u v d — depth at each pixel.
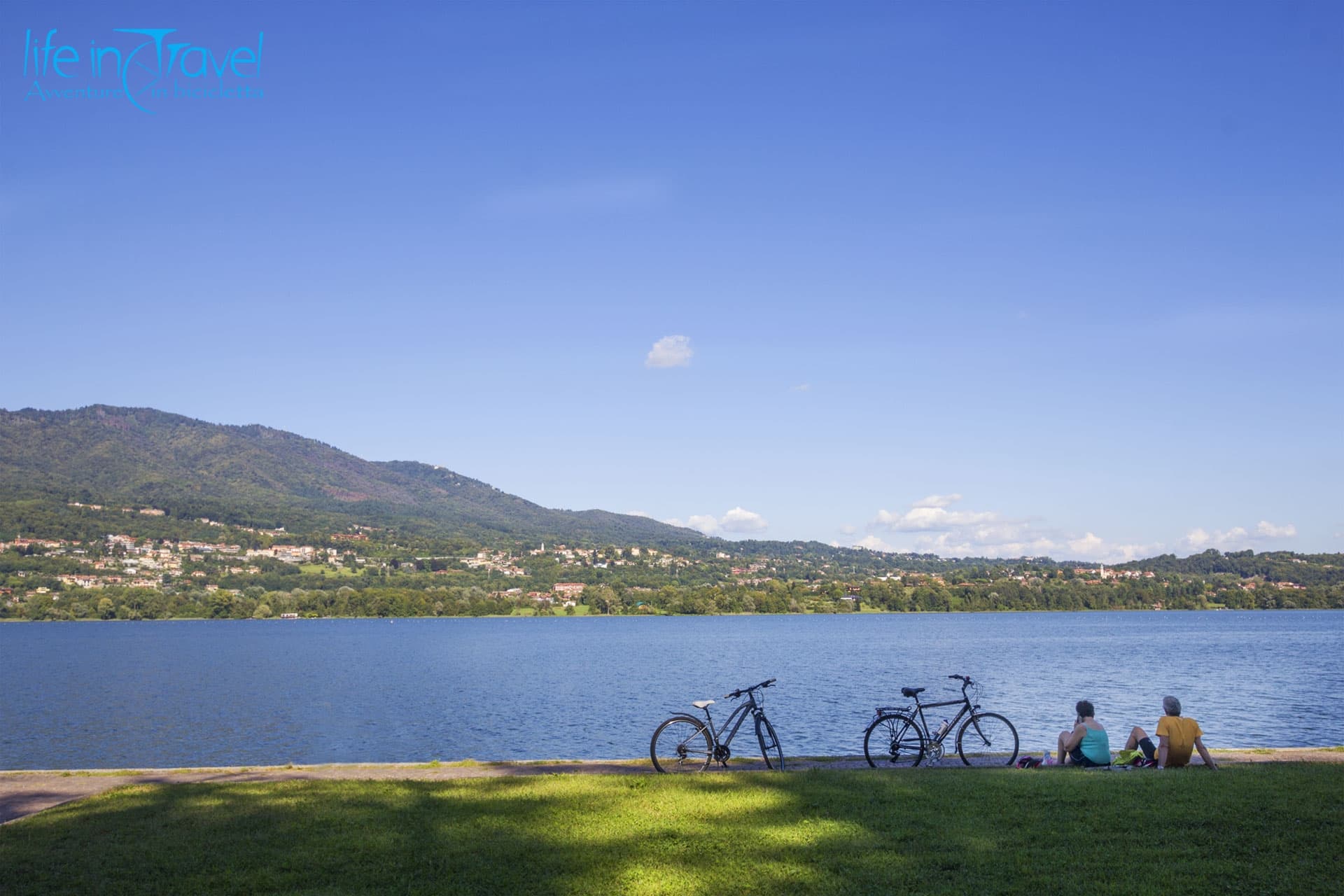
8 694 64.75
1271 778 13.72
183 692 65.44
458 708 52.72
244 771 16.42
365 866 9.98
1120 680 65.50
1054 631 166.38
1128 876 9.48
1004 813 11.88
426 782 14.47
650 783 14.06
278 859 10.24
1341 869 9.64
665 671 81.75
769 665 88.06
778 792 13.31
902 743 16.59
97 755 38.12
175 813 12.36
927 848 10.48
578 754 35.47
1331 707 47.78
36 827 11.73
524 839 10.94
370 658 107.81
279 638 167.12
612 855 10.30
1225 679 65.88
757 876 9.58
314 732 43.84
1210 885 9.24
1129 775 14.20
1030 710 46.16
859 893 9.08
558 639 157.38
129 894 9.27
